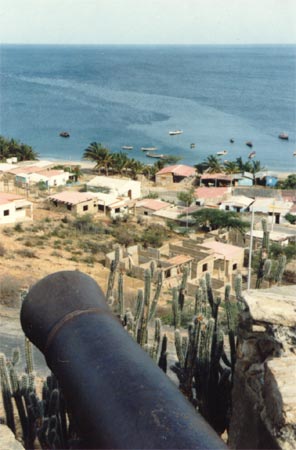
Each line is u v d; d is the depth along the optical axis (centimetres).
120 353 453
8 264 2864
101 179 5862
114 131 10944
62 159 8606
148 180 7150
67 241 3559
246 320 645
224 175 6888
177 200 5953
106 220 4625
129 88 18700
